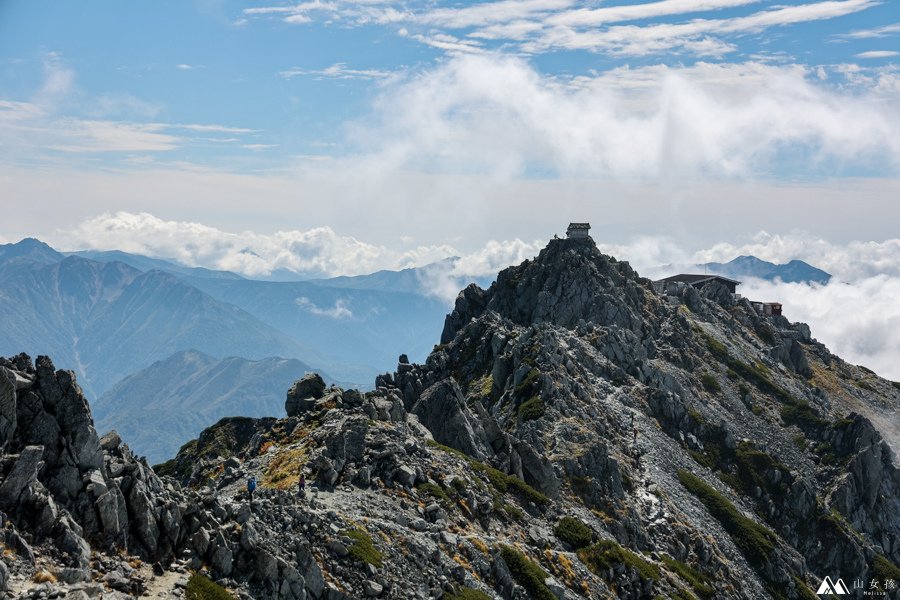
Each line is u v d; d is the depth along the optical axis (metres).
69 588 50.78
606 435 175.38
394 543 81.69
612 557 114.44
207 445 185.12
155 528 60.03
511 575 92.62
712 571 148.88
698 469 190.62
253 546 64.12
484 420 142.88
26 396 59.00
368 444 103.81
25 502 54.53
